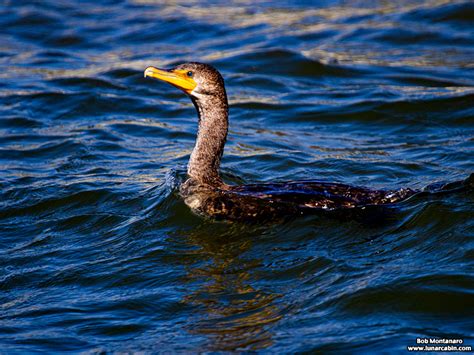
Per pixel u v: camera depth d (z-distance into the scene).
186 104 18.48
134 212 12.02
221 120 12.20
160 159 14.82
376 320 8.32
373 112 17.38
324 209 10.99
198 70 12.04
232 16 25.73
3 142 15.90
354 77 20.09
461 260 9.31
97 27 24.94
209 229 11.06
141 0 27.64
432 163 14.04
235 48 22.58
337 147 15.44
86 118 17.69
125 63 21.47
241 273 9.78
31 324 8.93
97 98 18.59
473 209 10.47
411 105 17.53
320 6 26.48
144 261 10.33
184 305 9.12
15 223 11.95
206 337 8.37
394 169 13.80
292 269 9.72
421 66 20.66
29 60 21.97
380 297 8.66
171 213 11.64
